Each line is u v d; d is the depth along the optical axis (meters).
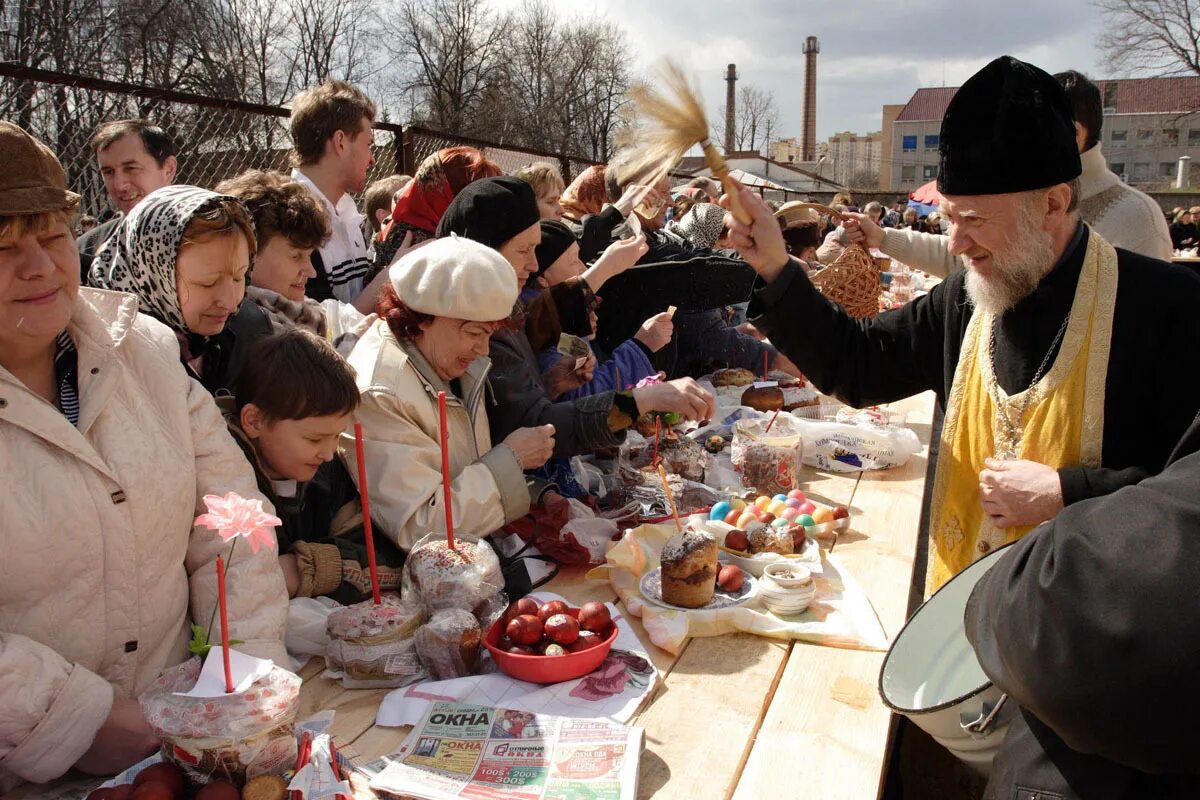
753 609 2.02
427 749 1.46
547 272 3.07
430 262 2.10
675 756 1.49
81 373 1.46
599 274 3.10
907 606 2.07
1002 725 1.42
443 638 1.70
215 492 1.62
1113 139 55.66
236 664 1.31
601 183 4.56
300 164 3.83
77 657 1.44
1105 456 1.94
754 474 2.81
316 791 1.25
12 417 1.36
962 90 1.92
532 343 2.81
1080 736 1.10
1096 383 1.93
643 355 3.27
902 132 63.06
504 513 2.15
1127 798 1.16
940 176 1.99
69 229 1.37
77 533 1.40
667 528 2.37
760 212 2.30
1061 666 1.09
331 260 3.79
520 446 2.20
